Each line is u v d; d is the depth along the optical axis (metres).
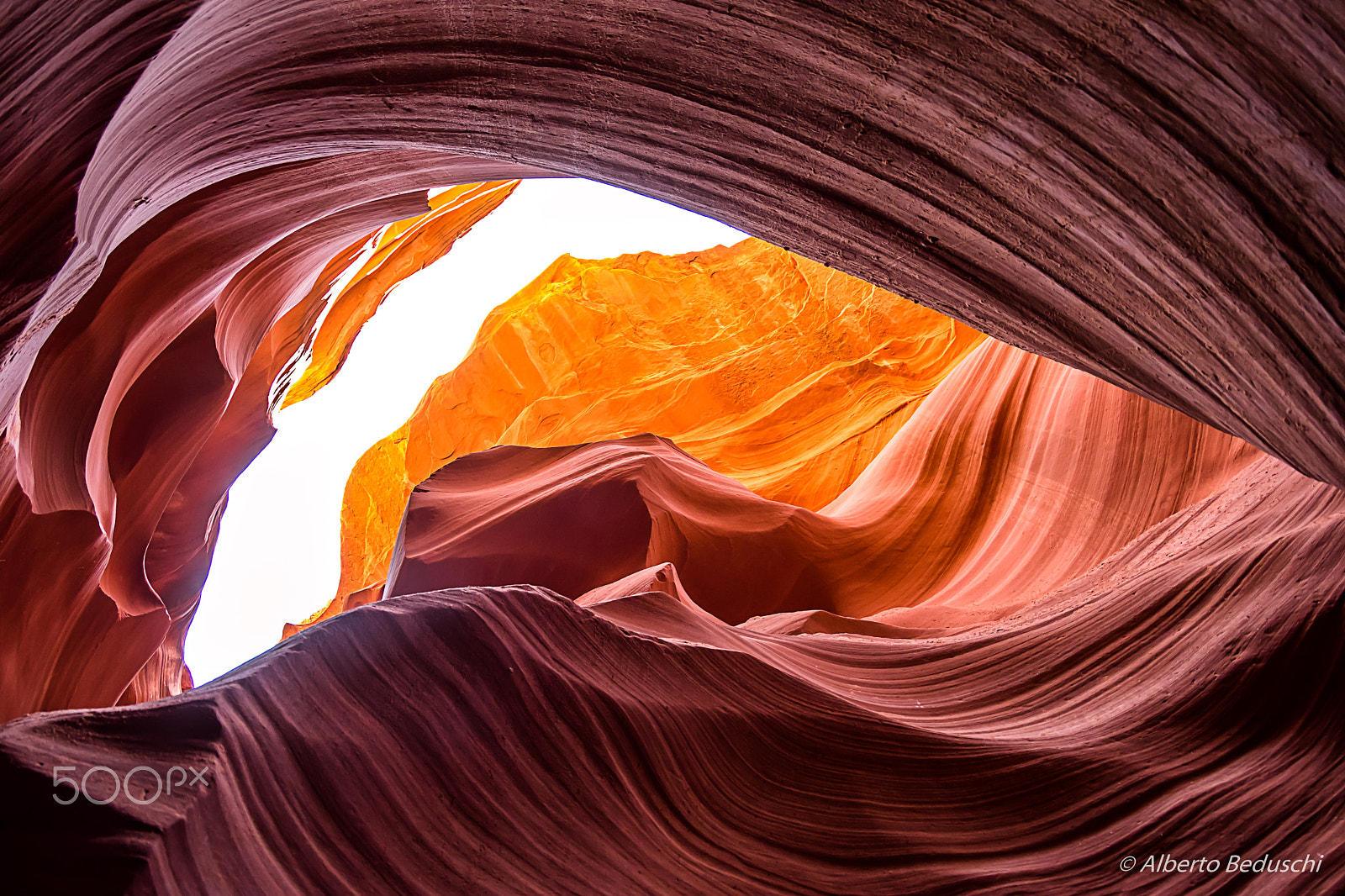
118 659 9.31
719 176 3.14
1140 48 1.81
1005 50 2.03
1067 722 5.43
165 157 3.46
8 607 6.26
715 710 4.79
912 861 4.06
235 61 3.36
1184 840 4.04
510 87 3.37
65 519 6.51
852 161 2.67
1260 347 2.01
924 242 2.74
